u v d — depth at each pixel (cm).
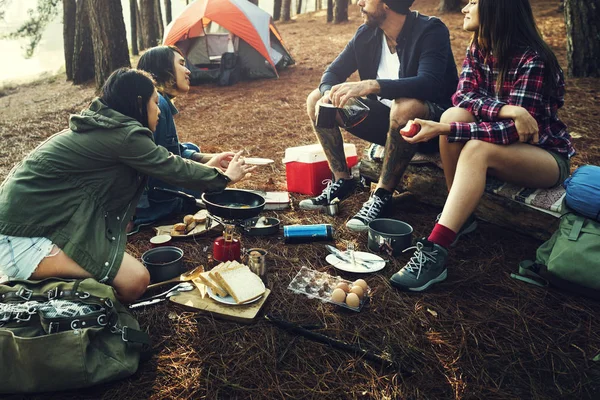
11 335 181
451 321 233
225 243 279
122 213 232
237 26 992
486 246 303
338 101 308
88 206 215
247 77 1027
